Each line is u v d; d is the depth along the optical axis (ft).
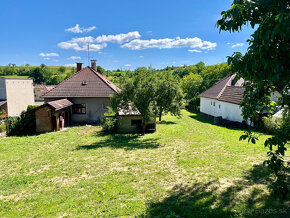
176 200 18.69
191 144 41.22
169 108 50.67
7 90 90.17
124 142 44.93
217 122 72.33
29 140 48.14
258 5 9.74
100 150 38.27
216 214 15.64
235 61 10.59
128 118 57.16
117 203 18.83
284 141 10.64
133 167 28.60
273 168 11.12
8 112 90.53
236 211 15.97
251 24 10.42
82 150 38.70
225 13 10.87
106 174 26.48
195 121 79.15
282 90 12.09
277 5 9.37
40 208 18.69
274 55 8.98
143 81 47.78
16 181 25.16
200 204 17.56
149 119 53.01
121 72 51.70
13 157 35.32
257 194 18.85
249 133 11.76
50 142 46.03
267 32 8.29
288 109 13.28
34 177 26.35
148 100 49.24
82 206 18.60
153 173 26.02
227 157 31.30
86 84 75.46
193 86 138.31
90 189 22.11
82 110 73.51
